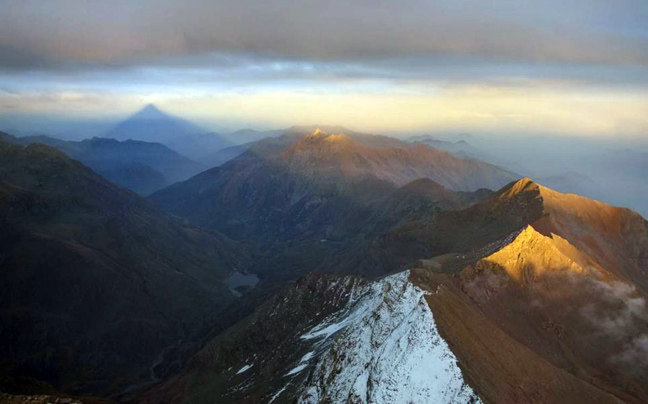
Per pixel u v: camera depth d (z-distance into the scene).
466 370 74.00
